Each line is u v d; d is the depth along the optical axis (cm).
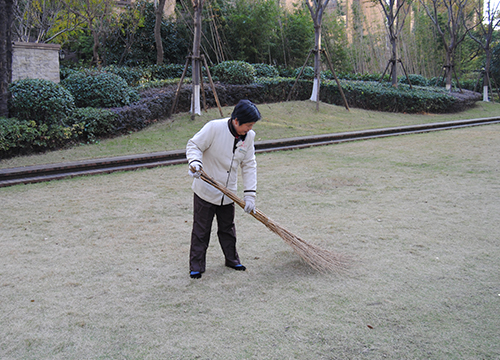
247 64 1420
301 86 1556
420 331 236
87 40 1867
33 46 1095
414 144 991
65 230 423
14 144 804
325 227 424
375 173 685
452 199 520
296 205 509
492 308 261
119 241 390
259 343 226
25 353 220
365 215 462
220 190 300
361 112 1524
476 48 2973
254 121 293
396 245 371
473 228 412
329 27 2456
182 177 674
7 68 878
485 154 832
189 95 1231
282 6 2252
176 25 1744
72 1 1483
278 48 2091
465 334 233
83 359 215
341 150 925
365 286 293
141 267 330
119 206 510
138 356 217
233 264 327
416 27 2983
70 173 684
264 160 821
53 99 868
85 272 322
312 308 263
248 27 1845
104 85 1034
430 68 3073
